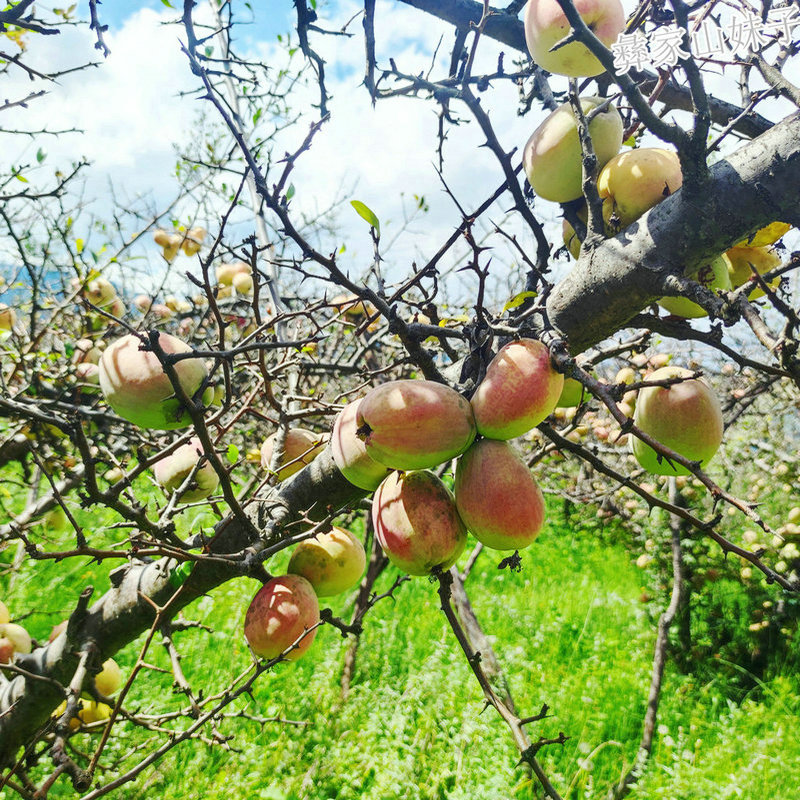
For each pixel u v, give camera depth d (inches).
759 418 79.1
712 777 50.7
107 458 22.2
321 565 25.5
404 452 18.6
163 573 24.1
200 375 24.1
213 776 46.9
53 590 64.1
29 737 26.5
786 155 17.7
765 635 71.3
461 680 57.7
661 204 19.4
